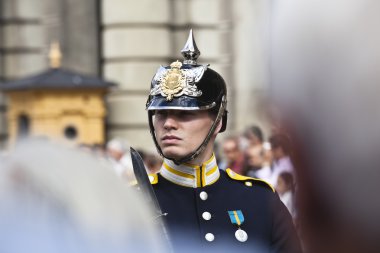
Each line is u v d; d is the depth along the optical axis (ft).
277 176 37.45
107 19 95.86
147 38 95.04
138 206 5.72
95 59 98.99
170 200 20.77
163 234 15.85
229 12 79.61
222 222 20.67
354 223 6.14
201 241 20.38
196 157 20.74
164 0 94.63
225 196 21.13
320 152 6.08
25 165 5.44
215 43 92.07
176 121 19.75
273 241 20.93
